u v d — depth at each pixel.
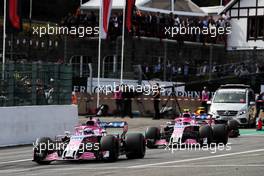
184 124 63.62
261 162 49.47
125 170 44.28
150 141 62.91
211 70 128.12
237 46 155.38
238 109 99.75
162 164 48.44
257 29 156.62
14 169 47.75
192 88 117.06
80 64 120.44
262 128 98.69
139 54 127.88
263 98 106.25
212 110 100.75
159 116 108.00
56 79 78.19
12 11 90.19
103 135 51.22
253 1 157.62
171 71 123.56
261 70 132.62
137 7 130.50
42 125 75.12
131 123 99.81
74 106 80.94
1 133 69.06
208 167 45.94
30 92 74.25
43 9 144.75
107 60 128.50
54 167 48.00
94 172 43.41
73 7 151.12
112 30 122.81
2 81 70.50
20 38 122.94
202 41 138.62
